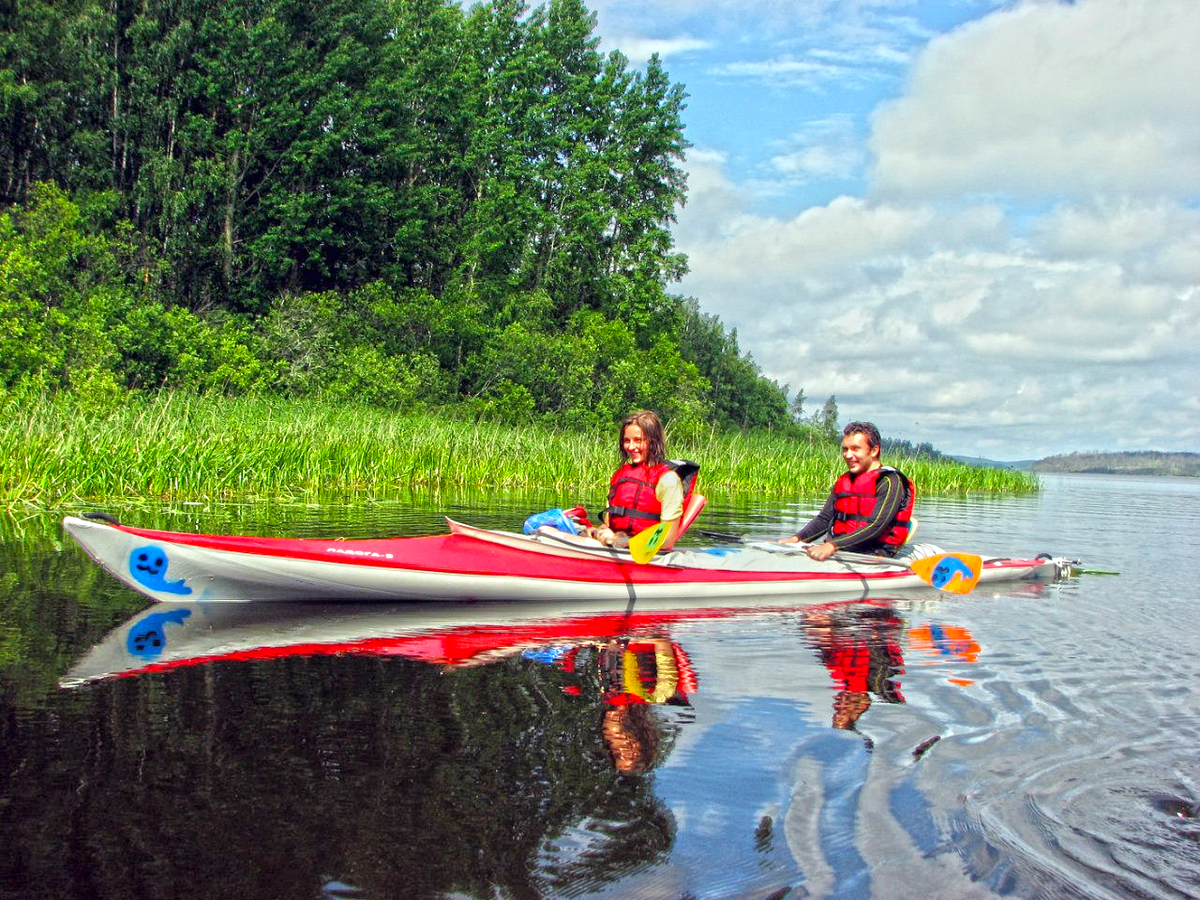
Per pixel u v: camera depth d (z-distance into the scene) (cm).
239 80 2766
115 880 194
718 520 1034
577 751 272
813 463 1962
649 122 4147
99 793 235
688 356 5497
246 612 484
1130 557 830
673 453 1753
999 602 578
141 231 2688
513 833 219
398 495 1154
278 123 2745
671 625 483
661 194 4184
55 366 1658
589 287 4078
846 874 204
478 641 423
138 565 475
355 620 472
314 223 3003
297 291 3012
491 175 3803
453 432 1550
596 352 3281
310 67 2933
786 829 225
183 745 270
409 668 365
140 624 433
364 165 3133
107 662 361
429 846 212
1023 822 231
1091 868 210
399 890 193
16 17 2523
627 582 567
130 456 970
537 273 3897
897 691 348
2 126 2553
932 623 499
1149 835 227
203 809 228
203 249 2700
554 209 3984
